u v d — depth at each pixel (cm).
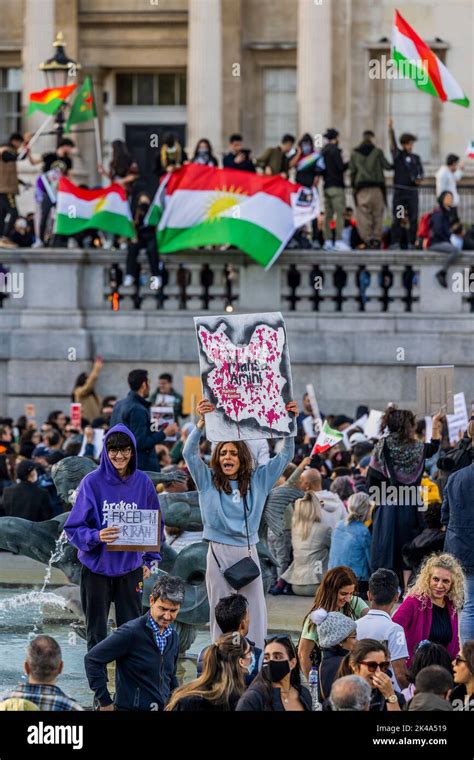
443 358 4728
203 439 3497
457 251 4734
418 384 3294
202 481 2178
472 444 2720
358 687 1611
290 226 4628
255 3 6881
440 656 1870
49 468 3609
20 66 6956
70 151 5009
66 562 2512
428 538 2683
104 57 6944
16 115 6988
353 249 4919
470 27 6625
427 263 4747
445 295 4753
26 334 4822
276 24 6869
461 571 2094
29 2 6675
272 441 3272
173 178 4650
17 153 5066
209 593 2186
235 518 2169
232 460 2166
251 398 2178
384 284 4778
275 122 6912
